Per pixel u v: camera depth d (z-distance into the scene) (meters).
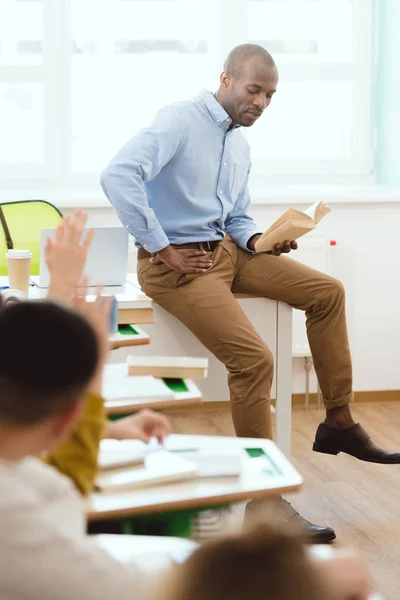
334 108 5.72
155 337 3.84
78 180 5.51
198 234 3.77
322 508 3.88
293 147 5.71
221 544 0.77
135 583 1.24
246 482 1.88
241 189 3.95
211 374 3.92
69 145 5.48
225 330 3.56
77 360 1.28
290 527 0.81
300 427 5.01
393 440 4.77
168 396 2.32
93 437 1.73
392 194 5.25
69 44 5.40
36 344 1.25
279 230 3.58
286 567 0.75
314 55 5.66
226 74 3.72
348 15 5.66
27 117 5.42
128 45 5.46
